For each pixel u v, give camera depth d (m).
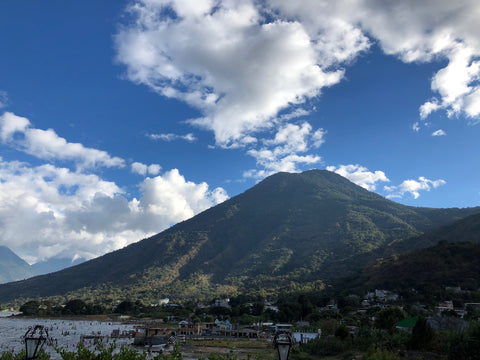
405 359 34.03
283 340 12.51
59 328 156.50
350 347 50.41
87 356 13.37
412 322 54.25
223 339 103.38
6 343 95.38
